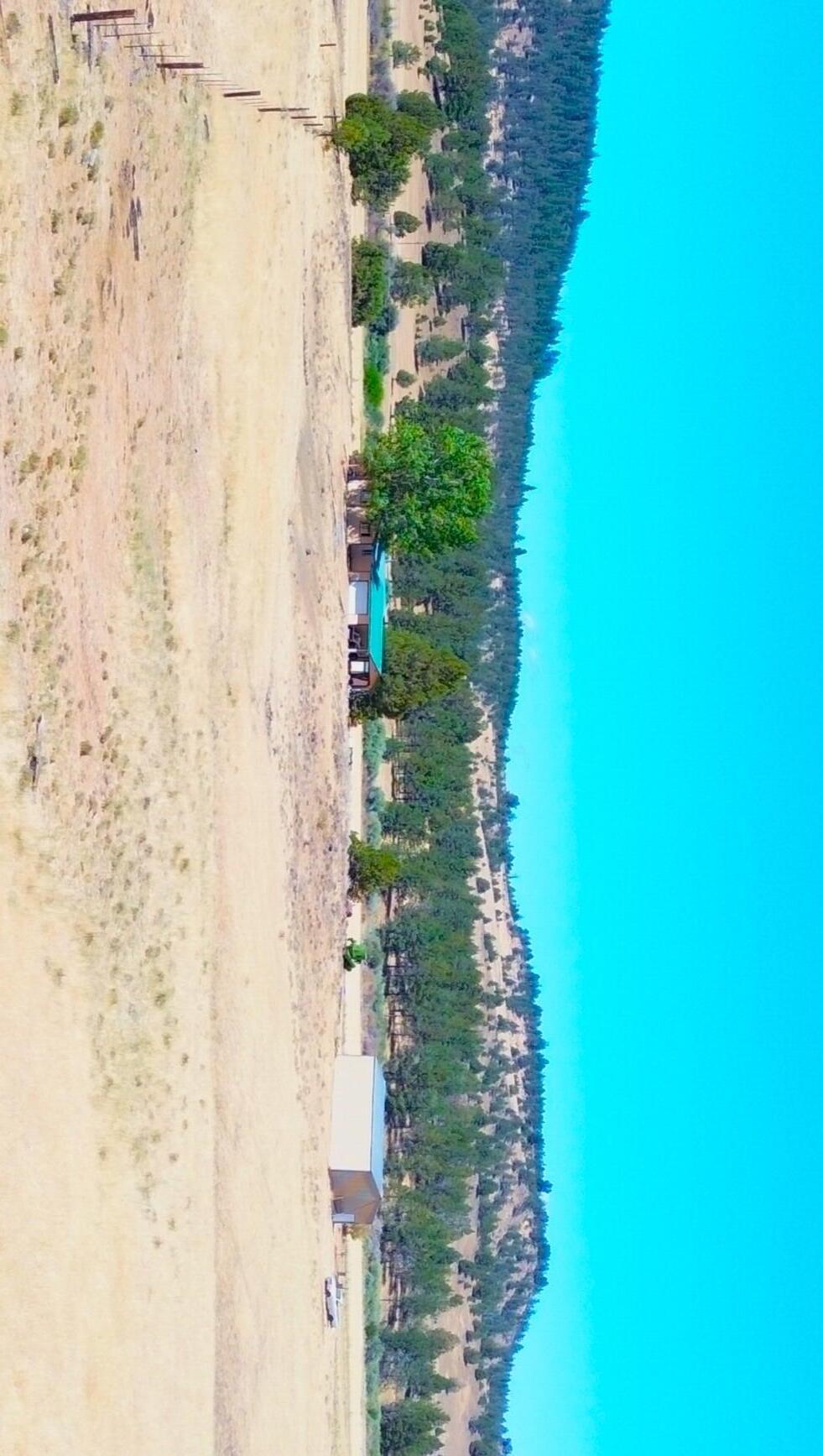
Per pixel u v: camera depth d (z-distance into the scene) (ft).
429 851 355.97
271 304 187.01
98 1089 134.92
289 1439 186.70
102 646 135.13
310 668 205.46
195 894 155.94
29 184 115.75
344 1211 212.43
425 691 257.55
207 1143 157.48
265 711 182.19
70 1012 130.31
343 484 231.71
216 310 165.58
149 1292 141.90
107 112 130.72
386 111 267.18
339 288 234.99
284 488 191.72
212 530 163.32
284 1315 184.85
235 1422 164.66
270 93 189.06
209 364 163.22
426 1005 339.98
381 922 334.44
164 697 148.05
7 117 112.06
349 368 244.42
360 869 242.37
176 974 150.92
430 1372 342.03
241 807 171.32
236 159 172.86
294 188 200.44
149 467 144.97
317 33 219.82
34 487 120.37
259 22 185.16
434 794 342.85
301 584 200.13
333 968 218.38
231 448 170.30
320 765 211.20
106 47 130.41
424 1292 340.80
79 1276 128.67
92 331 129.70
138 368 141.28
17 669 119.96
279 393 189.57
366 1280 294.46
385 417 317.63
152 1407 140.97
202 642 158.92
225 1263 162.81
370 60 349.61
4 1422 114.73
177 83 151.43
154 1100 144.87
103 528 134.41
